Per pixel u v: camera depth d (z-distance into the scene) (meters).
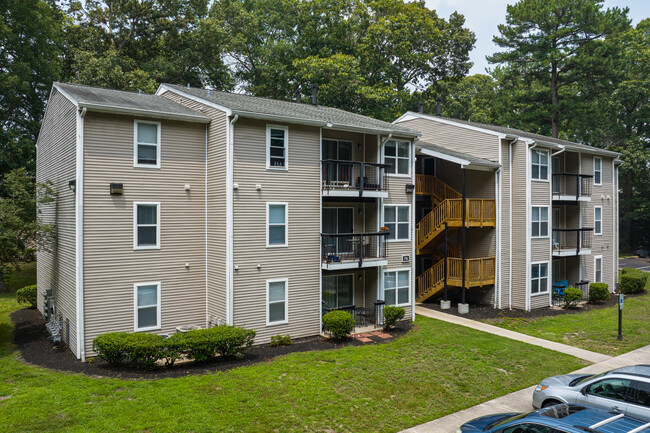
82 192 14.54
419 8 46.00
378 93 39.59
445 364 14.47
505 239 23.52
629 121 48.09
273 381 12.58
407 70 47.16
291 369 13.59
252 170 16.19
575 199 25.23
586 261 27.05
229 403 11.06
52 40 30.77
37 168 22.50
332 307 19.42
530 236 22.94
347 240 19.16
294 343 16.58
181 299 16.48
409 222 20.70
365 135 19.92
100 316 14.86
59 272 17.20
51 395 11.34
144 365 13.23
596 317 21.69
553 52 41.31
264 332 16.47
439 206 23.23
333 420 10.45
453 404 11.58
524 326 19.86
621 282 27.95
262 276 16.42
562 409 7.95
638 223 54.38
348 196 18.17
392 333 18.09
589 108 45.38
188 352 13.56
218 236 16.20
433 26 45.91
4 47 27.70
